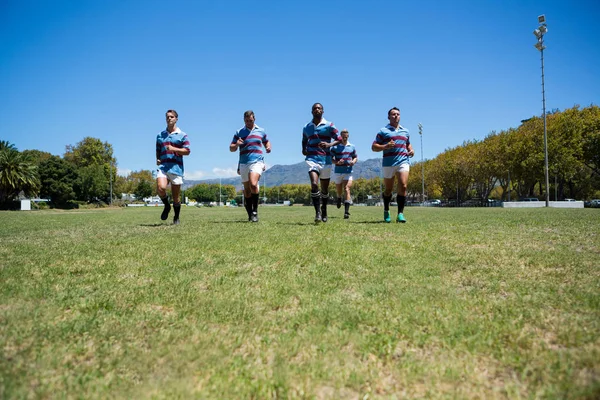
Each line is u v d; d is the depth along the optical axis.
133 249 4.14
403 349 1.70
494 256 3.52
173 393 1.37
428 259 3.47
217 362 1.58
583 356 1.54
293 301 2.36
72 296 2.44
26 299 2.38
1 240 5.06
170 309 2.23
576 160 36.66
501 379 1.44
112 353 1.66
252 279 2.86
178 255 3.79
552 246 4.02
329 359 1.60
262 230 6.05
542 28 26.59
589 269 2.96
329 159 7.82
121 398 1.34
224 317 2.07
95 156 87.19
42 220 11.65
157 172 7.91
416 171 70.81
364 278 2.85
